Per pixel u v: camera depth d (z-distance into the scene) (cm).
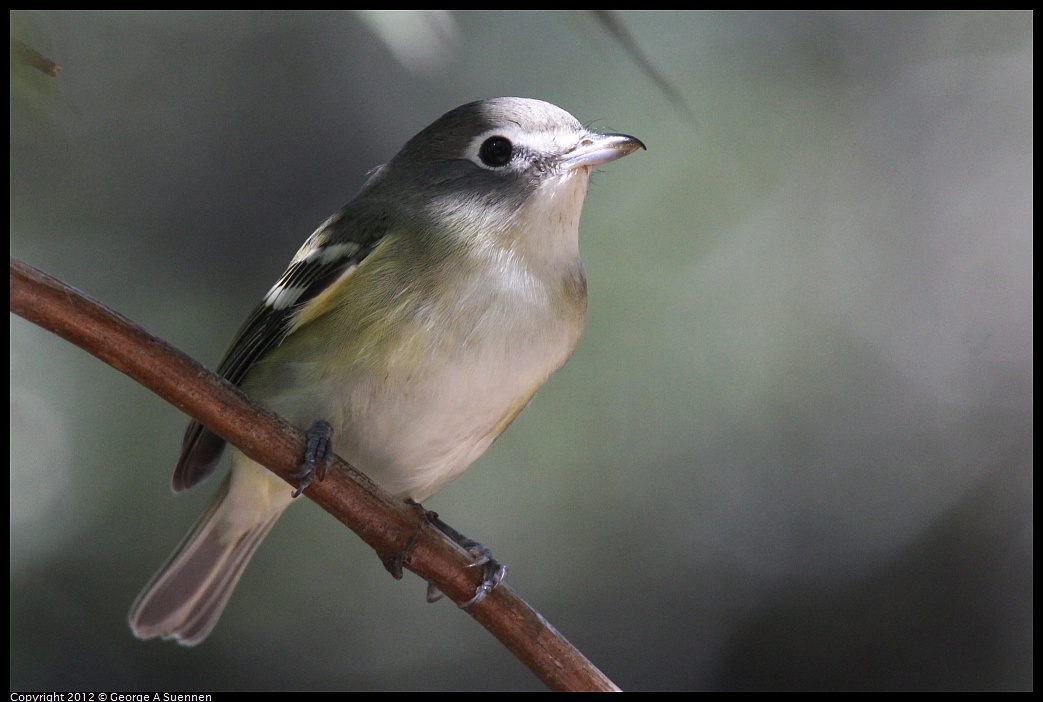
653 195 1141
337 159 1187
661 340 1114
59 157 1094
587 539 1088
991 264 1201
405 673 1091
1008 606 1149
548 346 680
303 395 643
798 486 1138
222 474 1082
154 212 1128
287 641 1073
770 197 1168
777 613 1116
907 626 1132
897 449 1157
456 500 1072
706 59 1179
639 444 1105
